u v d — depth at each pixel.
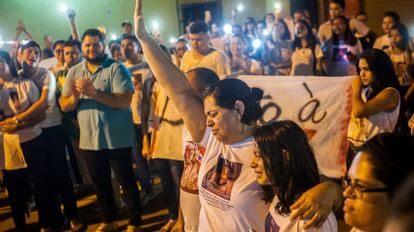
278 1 12.30
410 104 4.07
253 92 2.12
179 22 12.13
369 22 12.01
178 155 4.15
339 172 4.12
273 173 1.76
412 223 0.66
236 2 12.35
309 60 6.06
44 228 4.75
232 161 2.03
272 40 7.19
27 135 4.47
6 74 4.49
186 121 2.33
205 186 2.08
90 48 4.32
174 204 4.38
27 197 5.10
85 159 4.45
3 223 5.25
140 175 5.34
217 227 2.03
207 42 4.73
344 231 4.00
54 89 4.68
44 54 8.42
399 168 1.15
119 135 4.35
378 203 1.17
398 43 5.36
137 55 5.50
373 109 3.24
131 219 4.52
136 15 2.32
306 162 1.75
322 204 1.61
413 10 11.49
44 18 10.47
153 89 4.34
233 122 2.01
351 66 5.59
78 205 5.54
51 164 4.66
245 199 1.95
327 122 4.19
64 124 5.07
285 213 1.75
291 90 4.35
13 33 10.43
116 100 4.26
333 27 5.70
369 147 1.22
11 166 4.49
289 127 1.77
